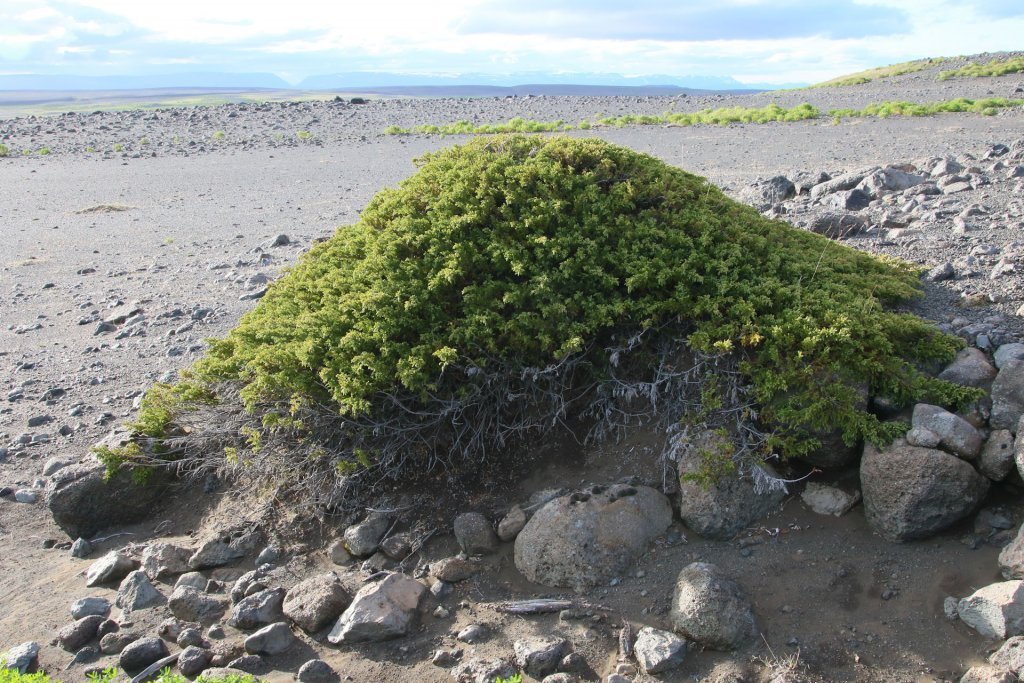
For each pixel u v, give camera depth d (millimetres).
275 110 37750
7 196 18766
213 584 4969
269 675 4191
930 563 4246
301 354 5180
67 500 5691
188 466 6027
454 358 5051
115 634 4551
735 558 4469
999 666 3600
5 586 5312
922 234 7566
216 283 10297
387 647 4324
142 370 7949
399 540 4984
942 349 4992
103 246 13086
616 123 25734
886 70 41531
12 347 8852
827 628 4016
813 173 13023
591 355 5453
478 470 5285
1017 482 4418
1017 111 19891
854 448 4746
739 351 5133
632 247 5617
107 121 35156
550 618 4363
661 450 5059
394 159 21297
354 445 5254
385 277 5633
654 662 3898
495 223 5742
